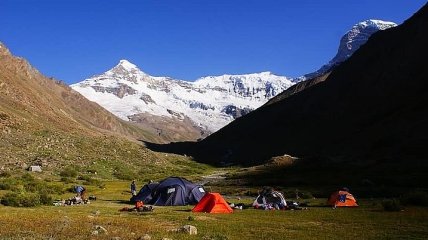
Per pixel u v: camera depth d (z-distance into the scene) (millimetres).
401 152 104938
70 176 81938
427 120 118500
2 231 21391
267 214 34656
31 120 142250
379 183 68188
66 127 165500
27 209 35312
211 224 27938
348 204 40719
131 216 32375
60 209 36969
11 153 91812
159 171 121250
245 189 66688
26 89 191000
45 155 96562
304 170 103938
